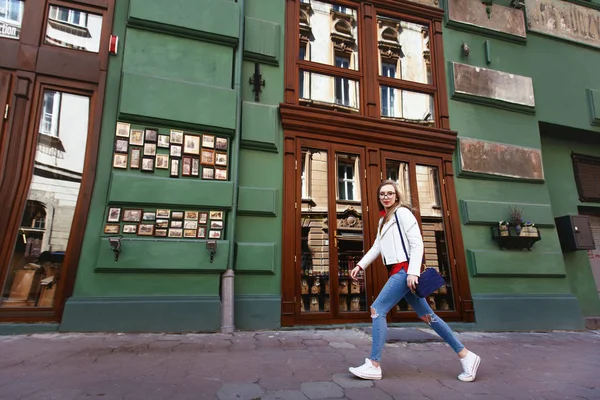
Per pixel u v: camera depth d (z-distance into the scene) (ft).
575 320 19.16
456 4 22.03
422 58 20.97
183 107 15.06
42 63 13.84
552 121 22.77
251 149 16.48
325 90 18.61
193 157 15.02
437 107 20.51
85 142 14.11
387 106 19.54
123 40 15.12
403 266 9.21
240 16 16.87
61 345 10.93
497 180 20.59
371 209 17.58
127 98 14.34
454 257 18.51
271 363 10.18
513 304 18.45
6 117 13.19
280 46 18.08
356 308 16.40
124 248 13.39
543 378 10.12
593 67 25.00
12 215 12.78
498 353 13.05
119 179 13.76
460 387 9.00
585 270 22.15
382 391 8.45
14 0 14.08
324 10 19.53
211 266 14.15
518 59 23.02
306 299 15.84
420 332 15.17
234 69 16.67
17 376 8.36
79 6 14.78
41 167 13.44
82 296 12.91
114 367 9.25
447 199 19.25
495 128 21.35
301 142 17.25
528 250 19.74
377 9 20.45
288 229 16.02
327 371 9.68
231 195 15.06
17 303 12.50
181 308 13.53
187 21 15.80
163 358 10.18
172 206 14.34
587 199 23.59
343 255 16.78
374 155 18.29
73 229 13.38
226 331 13.64
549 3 24.82
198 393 7.84
